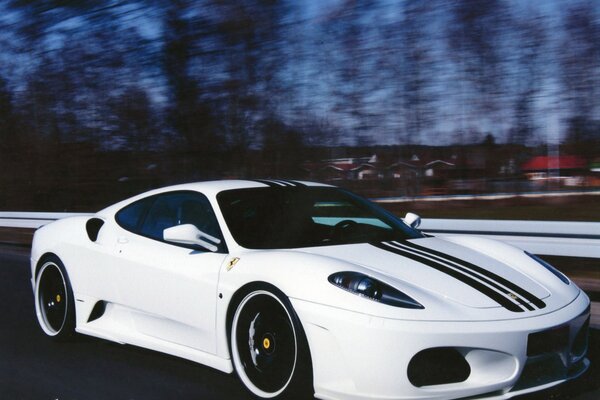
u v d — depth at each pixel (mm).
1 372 3877
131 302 4047
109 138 15883
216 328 3490
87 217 4738
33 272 4859
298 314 3018
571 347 3141
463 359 2881
